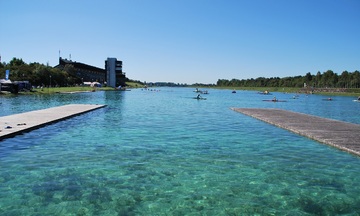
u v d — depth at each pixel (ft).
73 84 464.65
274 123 80.69
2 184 33.06
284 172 38.55
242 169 39.63
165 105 162.71
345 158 45.50
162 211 27.22
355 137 59.26
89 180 34.71
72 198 29.63
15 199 29.19
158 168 39.63
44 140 56.39
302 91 488.44
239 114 110.83
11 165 40.04
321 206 28.71
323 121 85.15
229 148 51.75
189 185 33.63
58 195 30.32
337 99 288.51
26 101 166.30
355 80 471.62
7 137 56.70
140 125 78.38
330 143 53.83
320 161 43.78
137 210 27.35
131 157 44.91
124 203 28.73
